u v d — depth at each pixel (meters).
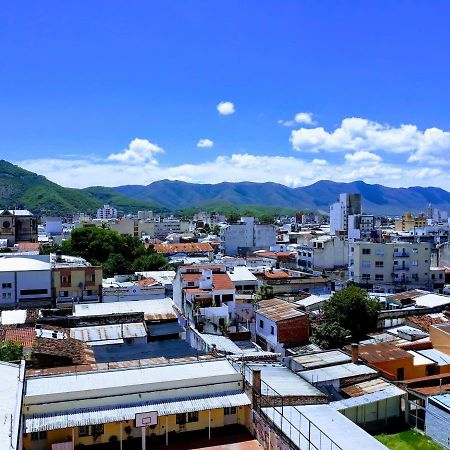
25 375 31.70
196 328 56.34
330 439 27.52
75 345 45.78
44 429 27.53
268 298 72.25
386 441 37.22
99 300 77.25
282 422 31.59
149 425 28.69
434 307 67.25
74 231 119.44
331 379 41.12
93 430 30.34
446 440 36.22
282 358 48.41
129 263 111.31
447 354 50.59
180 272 68.44
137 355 45.31
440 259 115.44
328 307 62.59
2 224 162.50
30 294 75.25
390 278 101.75
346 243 120.88
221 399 31.39
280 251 144.00
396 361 46.31
